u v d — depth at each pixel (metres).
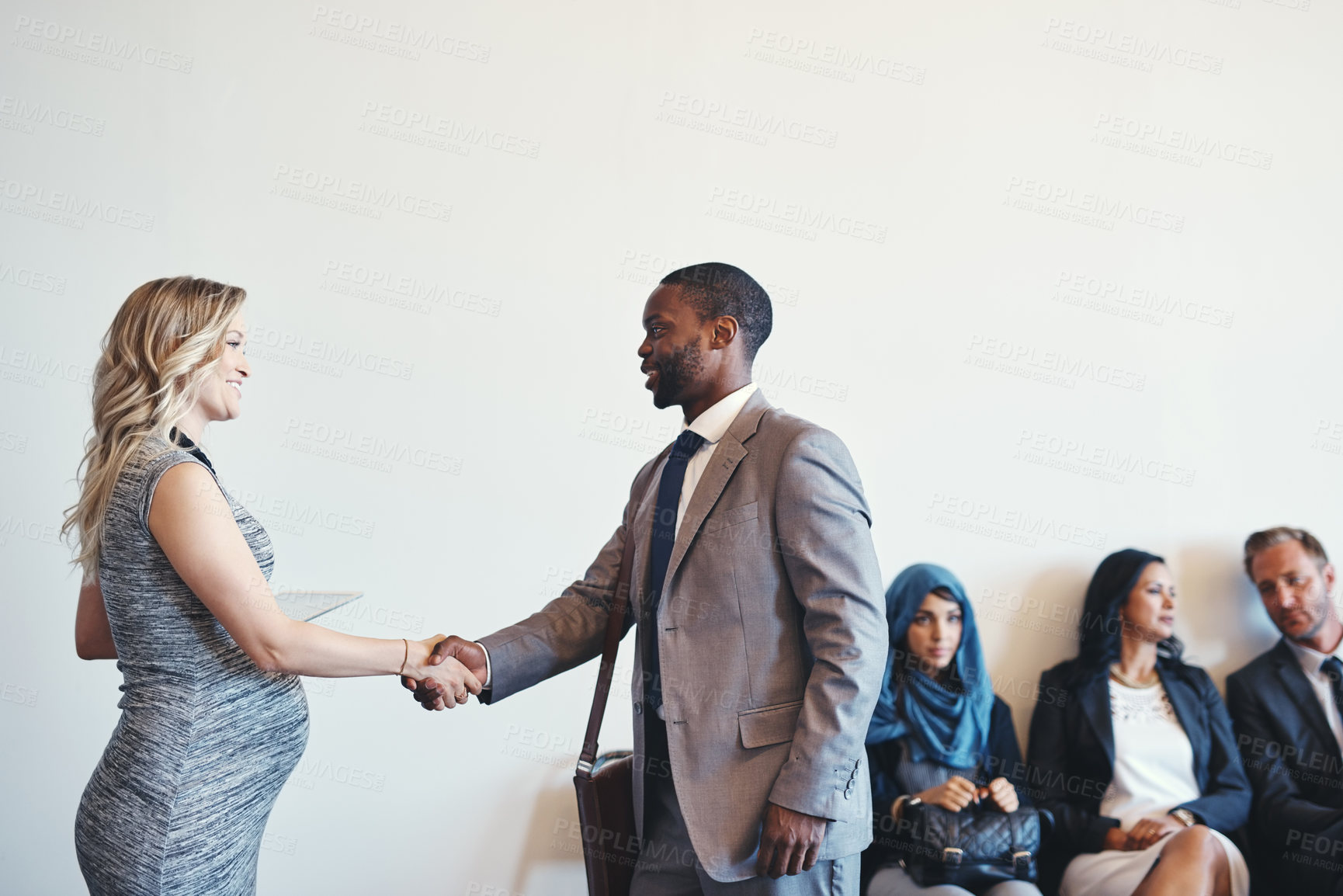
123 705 1.37
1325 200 2.60
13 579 2.36
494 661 1.70
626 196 2.53
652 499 1.60
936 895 2.00
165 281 1.46
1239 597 2.47
